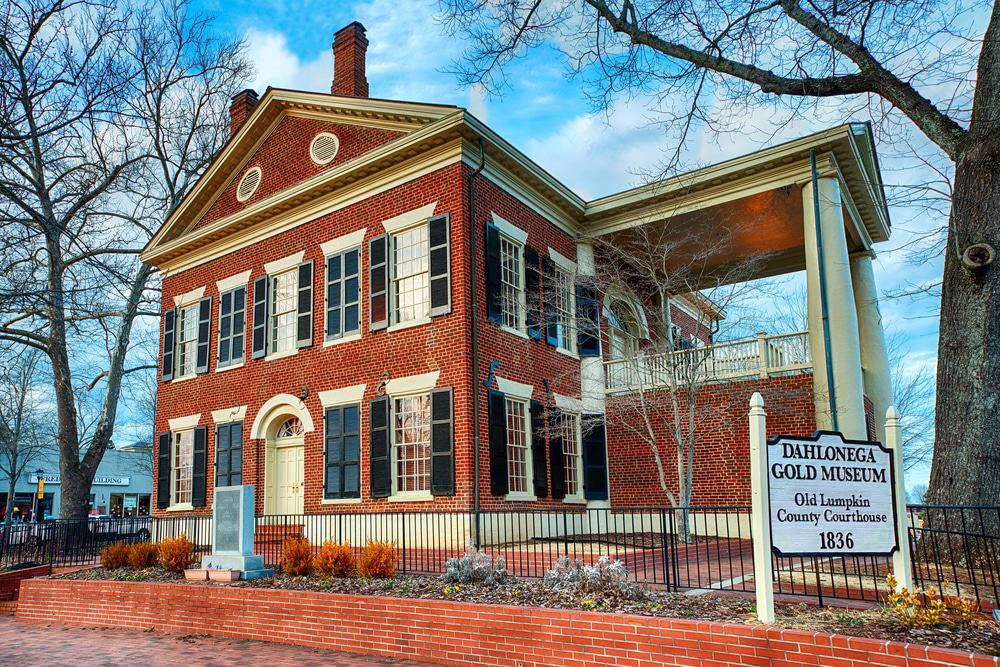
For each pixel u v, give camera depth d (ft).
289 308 66.80
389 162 59.16
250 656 31.40
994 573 29.30
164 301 80.12
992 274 32.45
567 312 64.69
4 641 38.04
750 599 26.78
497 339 56.39
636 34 43.62
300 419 62.85
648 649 23.54
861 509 24.45
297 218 66.54
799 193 61.26
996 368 31.96
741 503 58.75
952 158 34.83
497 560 34.04
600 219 69.00
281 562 41.68
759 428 23.32
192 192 75.87
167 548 46.03
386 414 56.03
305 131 67.92
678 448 53.72
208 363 72.59
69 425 88.89
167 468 74.43
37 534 67.77
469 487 51.01
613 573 28.73
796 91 39.83
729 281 68.03
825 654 20.33
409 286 58.18
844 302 55.47
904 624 21.57
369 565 36.96
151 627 40.09
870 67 37.29
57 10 46.52
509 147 58.65
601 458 65.46
